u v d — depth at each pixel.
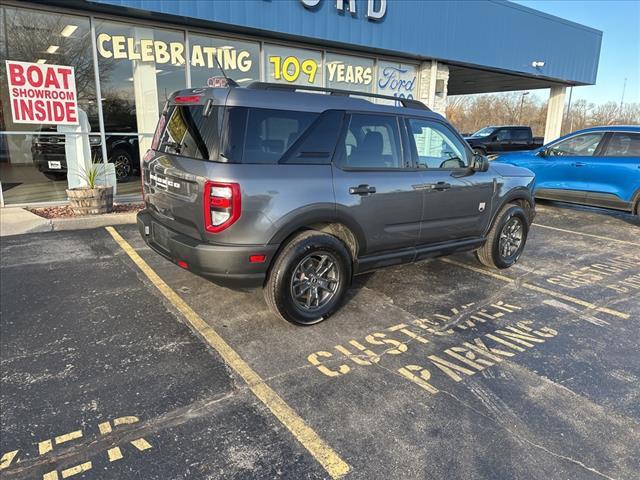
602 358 3.52
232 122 3.37
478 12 12.23
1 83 7.43
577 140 9.25
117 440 2.48
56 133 7.97
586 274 5.56
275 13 8.82
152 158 4.06
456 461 2.40
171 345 3.53
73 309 4.12
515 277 5.37
